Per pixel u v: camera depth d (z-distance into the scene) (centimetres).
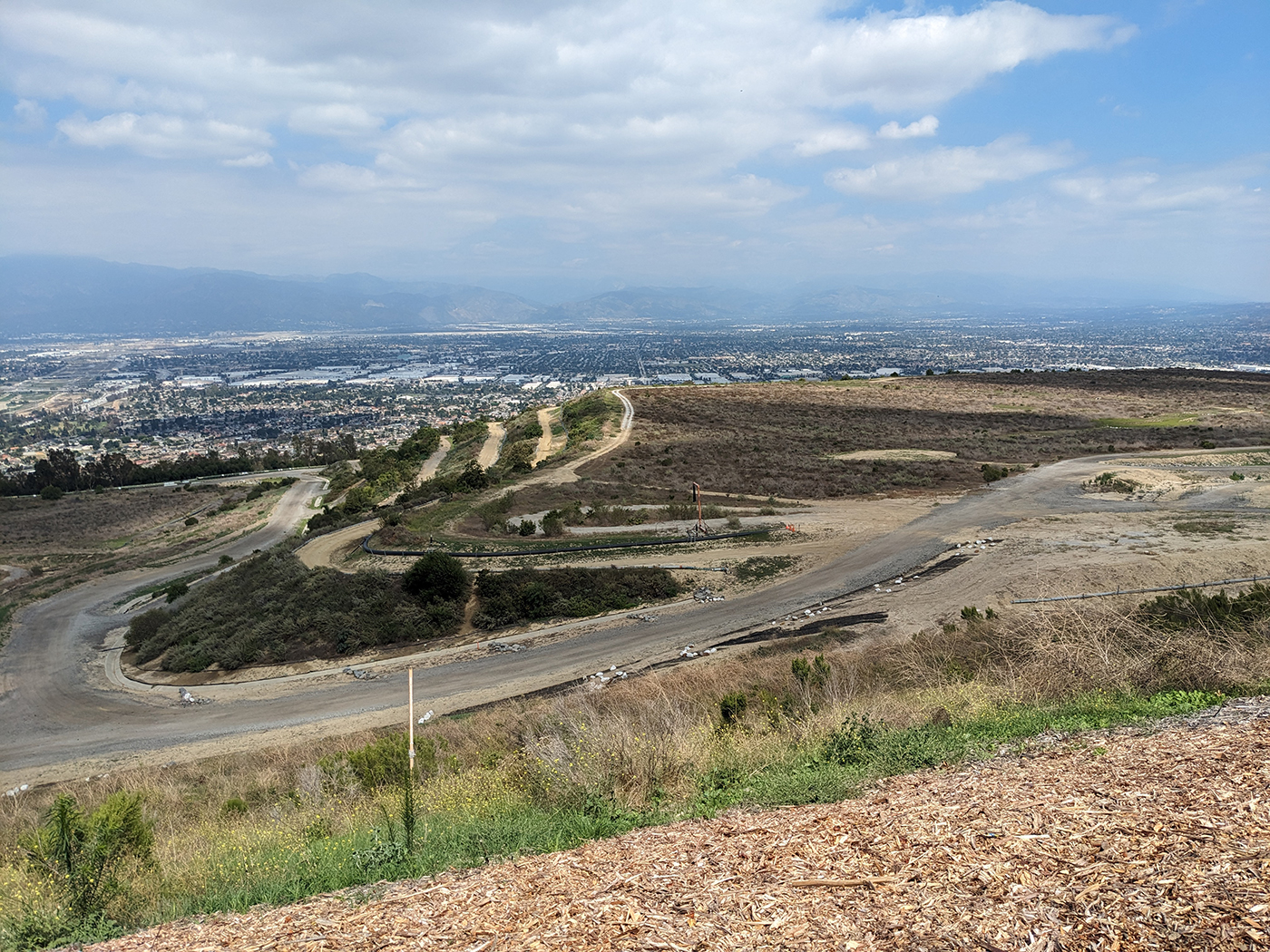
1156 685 887
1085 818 422
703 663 2189
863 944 329
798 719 1130
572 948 357
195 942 456
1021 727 783
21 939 586
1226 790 426
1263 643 966
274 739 2127
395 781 1278
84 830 746
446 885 498
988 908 343
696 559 3203
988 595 2486
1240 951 279
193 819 1404
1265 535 2803
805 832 484
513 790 964
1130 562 2586
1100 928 313
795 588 2855
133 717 2553
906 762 716
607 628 2684
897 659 1695
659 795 779
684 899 400
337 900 514
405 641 2805
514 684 2283
